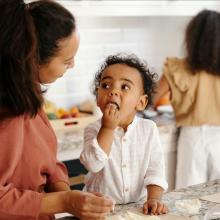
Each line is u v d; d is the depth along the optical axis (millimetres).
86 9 2443
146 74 1472
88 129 1445
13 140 1078
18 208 1062
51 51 1097
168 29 3211
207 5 3041
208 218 1160
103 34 2898
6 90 1040
